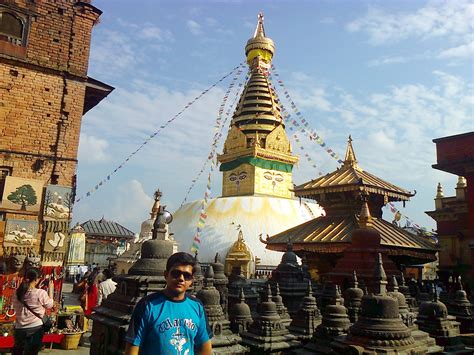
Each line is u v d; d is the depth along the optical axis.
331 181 25.22
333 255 22.75
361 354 7.49
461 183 33.09
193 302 4.61
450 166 25.36
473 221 24.14
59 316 13.61
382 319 7.95
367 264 16.55
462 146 25.08
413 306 15.54
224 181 52.59
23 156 14.23
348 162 27.02
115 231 58.16
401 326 7.95
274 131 50.94
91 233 55.94
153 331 4.25
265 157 49.66
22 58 14.59
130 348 4.18
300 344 11.26
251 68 55.31
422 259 23.69
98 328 9.41
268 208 45.09
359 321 8.22
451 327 11.16
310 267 23.16
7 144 14.05
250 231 42.78
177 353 4.22
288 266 17.98
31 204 14.05
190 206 50.06
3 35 14.39
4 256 13.40
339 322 10.57
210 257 41.38
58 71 15.24
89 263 51.44
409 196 25.80
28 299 8.56
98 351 9.19
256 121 51.41
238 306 13.31
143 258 9.48
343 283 16.44
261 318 11.32
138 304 4.44
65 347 12.77
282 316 13.90
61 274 14.16
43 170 14.51
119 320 8.48
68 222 14.58
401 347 7.70
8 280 13.01
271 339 10.84
